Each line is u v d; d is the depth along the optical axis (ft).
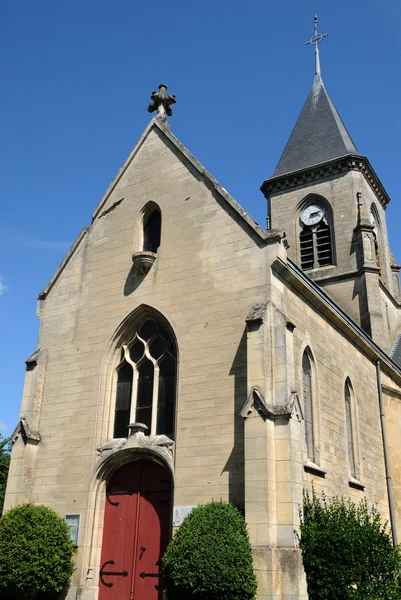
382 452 82.53
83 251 74.23
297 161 134.92
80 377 67.72
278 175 133.39
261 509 48.73
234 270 60.49
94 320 69.41
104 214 74.43
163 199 69.31
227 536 46.52
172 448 57.88
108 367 66.69
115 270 70.18
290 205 128.47
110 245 72.02
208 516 48.39
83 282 72.49
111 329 67.46
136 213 71.31
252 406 52.13
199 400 57.77
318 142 135.23
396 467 83.71
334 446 66.69
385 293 123.65
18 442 67.00
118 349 67.67
